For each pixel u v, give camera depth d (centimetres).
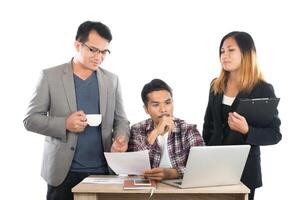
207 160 219
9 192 365
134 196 231
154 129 249
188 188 221
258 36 359
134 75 363
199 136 255
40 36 365
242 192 218
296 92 356
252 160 267
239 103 250
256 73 270
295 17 356
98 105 268
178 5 362
